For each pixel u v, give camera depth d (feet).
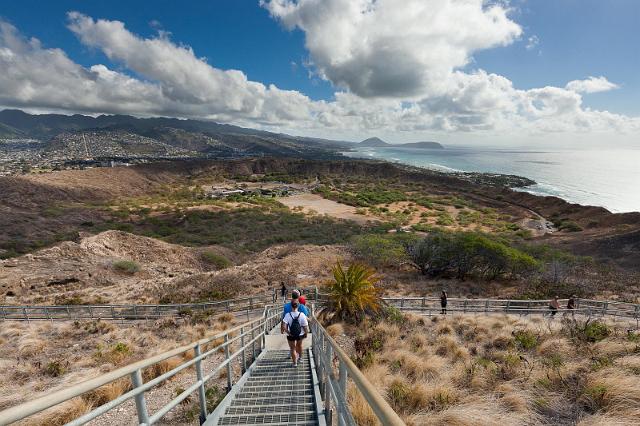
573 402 13.43
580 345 21.62
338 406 7.80
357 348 27.58
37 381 23.30
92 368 25.27
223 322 45.68
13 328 40.93
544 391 14.48
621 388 12.96
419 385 16.31
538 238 184.75
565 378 15.43
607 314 48.80
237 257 139.13
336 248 106.83
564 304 57.72
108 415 17.11
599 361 16.83
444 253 79.77
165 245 120.67
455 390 16.01
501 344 27.76
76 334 39.52
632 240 133.69
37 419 15.97
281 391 16.31
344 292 39.60
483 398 14.49
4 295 67.97
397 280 77.10
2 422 3.95
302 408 14.23
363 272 41.16
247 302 59.82
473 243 76.48
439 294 64.69
